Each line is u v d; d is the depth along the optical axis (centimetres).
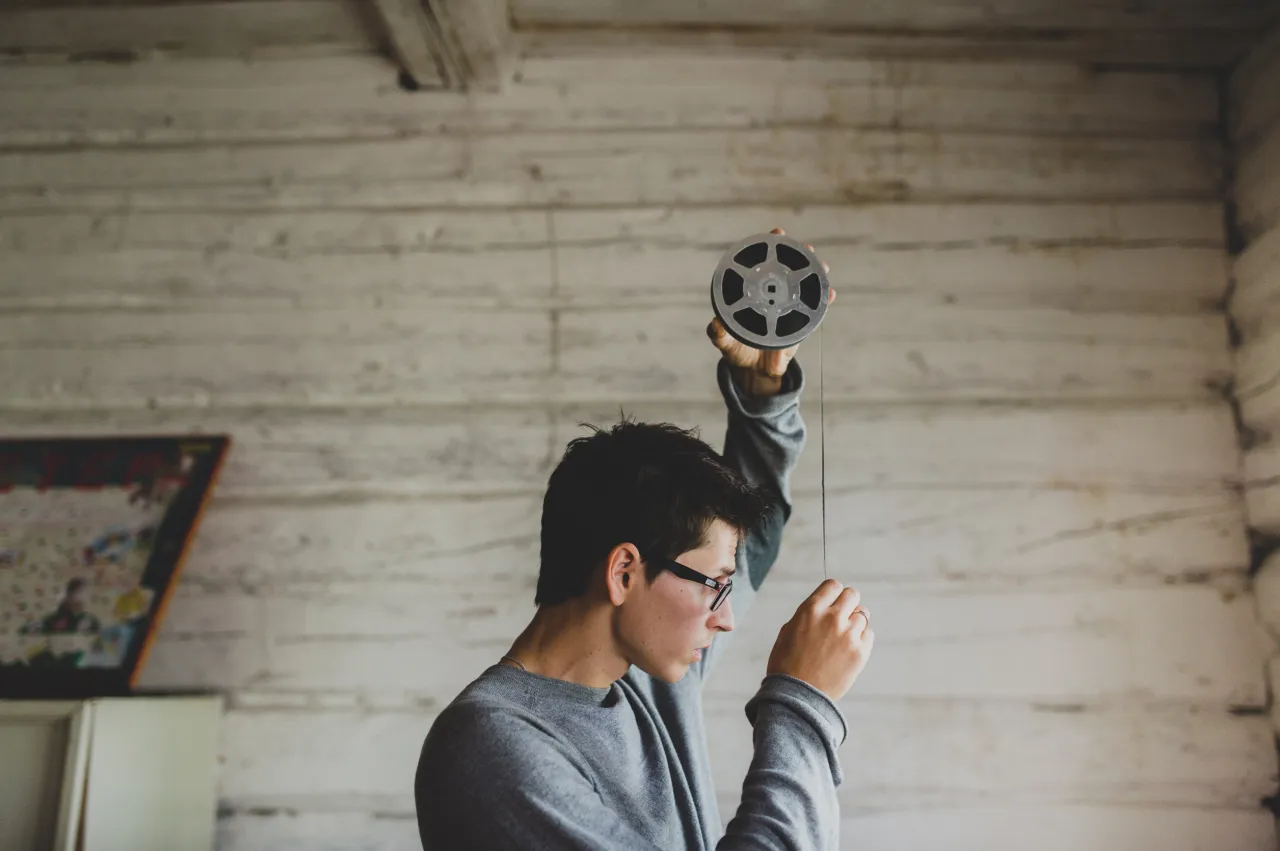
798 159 207
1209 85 208
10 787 160
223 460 195
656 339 201
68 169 214
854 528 192
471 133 210
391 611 193
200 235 210
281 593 195
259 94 214
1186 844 180
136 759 169
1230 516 192
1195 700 185
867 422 196
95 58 217
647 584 95
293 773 187
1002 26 199
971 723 185
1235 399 196
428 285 205
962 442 195
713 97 210
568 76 211
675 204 206
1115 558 190
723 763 184
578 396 199
